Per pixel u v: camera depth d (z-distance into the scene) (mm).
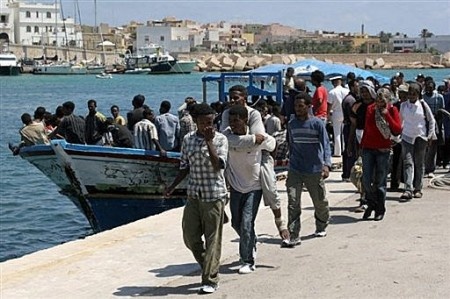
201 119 8242
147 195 16625
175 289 8758
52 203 21641
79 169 16172
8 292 8844
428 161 16859
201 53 183250
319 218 11023
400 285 8492
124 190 16500
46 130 17797
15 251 16438
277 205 9828
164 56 139875
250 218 9117
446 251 9992
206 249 8430
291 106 17344
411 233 11156
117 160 16109
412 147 13930
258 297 8258
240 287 8641
